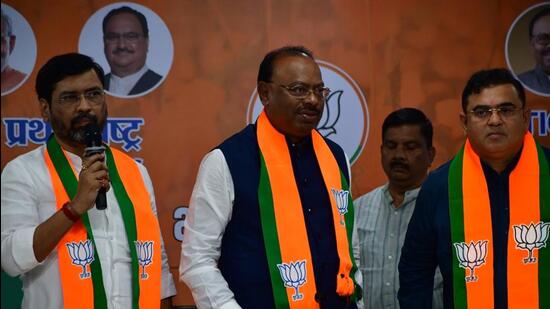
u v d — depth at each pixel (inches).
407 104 158.7
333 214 103.8
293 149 105.9
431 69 158.9
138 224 107.7
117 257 104.6
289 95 98.8
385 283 130.3
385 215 134.8
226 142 103.8
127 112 154.2
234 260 99.8
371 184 158.2
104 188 99.6
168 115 154.9
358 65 157.8
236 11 155.8
